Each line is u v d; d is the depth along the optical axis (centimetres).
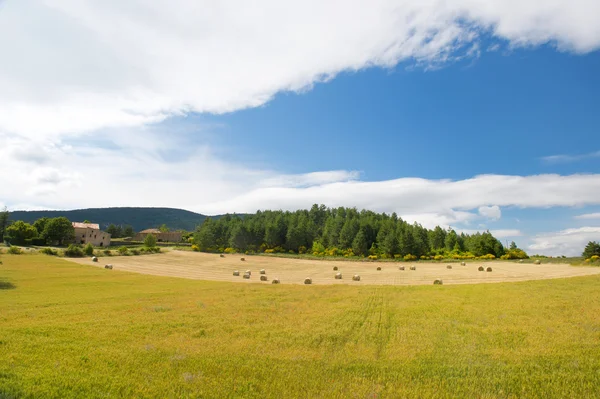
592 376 839
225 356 966
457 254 7594
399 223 10875
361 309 1650
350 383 808
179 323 1352
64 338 1114
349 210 13075
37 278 3144
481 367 898
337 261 6694
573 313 1475
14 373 811
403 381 821
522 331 1204
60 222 10044
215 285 2908
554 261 5659
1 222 10594
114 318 1444
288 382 808
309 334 1195
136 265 5359
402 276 4097
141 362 912
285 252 9338
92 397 719
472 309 1605
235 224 10631
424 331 1236
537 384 804
